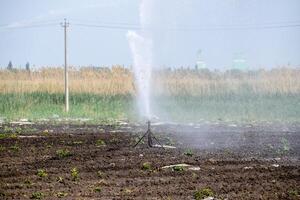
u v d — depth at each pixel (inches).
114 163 2014.0
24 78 5305.1
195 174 1811.0
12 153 2255.2
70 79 5285.4
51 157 2155.5
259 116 4311.0
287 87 5073.8
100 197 1496.1
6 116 4335.6
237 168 1927.9
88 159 2110.0
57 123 3816.4
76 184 1673.2
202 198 1481.3
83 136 2876.5
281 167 1955.0
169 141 2664.9
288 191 1579.7
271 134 3073.3
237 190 1592.0
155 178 1756.9
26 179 1749.5
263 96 5012.3
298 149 2433.6
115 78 5216.5
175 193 1544.0
